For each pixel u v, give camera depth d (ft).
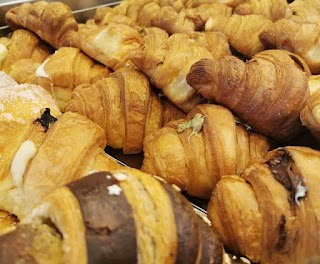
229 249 0.94
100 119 1.23
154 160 1.10
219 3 1.81
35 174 0.94
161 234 0.69
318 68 1.42
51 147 0.96
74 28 1.63
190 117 1.13
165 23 1.66
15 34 1.69
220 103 1.14
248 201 0.90
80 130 1.00
